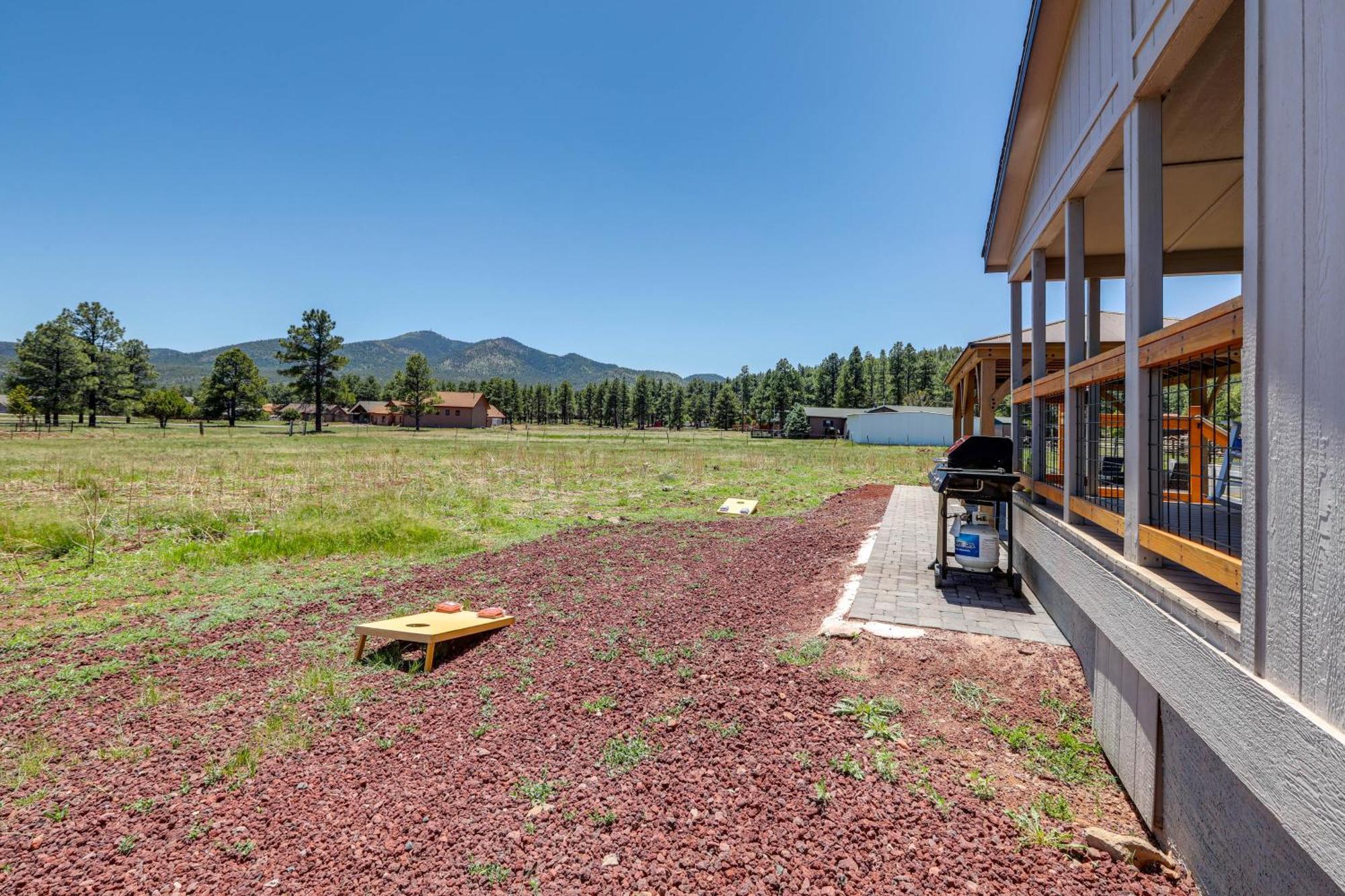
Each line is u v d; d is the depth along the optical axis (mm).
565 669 4035
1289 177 1501
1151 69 2521
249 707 3625
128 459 19094
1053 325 8125
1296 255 1473
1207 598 2115
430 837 2439
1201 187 4426
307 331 50375
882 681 3596
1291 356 1500
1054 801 2637
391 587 6137
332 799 2719
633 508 11852
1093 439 3463
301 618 5230
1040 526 4539
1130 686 2705
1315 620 1415
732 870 2186
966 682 3570
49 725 3412
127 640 4695
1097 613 3062
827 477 17953
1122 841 2309
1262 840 1795
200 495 12047
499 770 2889
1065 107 4031
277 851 2387
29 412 47375
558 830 2443
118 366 56281
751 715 3244
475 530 9273
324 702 3684
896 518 9594
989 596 5121
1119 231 5285
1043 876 2182
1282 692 1542
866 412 45281
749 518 10648
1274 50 1560
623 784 2723
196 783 2855
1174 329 2246
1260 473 1643
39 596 5844
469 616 4824
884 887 2100
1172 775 2342
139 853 2389
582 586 6109
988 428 8477
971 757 2918
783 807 2521
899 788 2631
